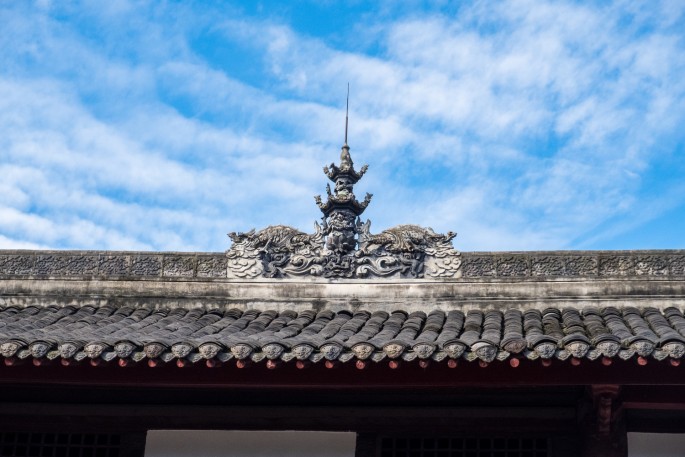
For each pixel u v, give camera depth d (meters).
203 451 13.83
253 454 13.76
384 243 15.62
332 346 11.52
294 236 15.86
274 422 13.87
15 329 13.35
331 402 13.87
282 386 12.09
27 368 11.97
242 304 15.44
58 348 11.70
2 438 14.14
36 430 14.13
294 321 14.39
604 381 11.53
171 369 11.91
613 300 14.75
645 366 11.35
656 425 13.37
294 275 15.60
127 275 15.86
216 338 12.08
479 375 11.67
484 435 13.66
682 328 13.00
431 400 13.75
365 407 13.80
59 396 14.13
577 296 14.85
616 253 15.23
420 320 14.39
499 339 12.17
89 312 15.30
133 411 14.02
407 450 13.70
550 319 13.94
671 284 14.74
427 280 15.34
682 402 12.76
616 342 11.16
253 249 15.80
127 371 11.96
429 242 15.59
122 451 13.91
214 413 13.94
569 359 11.23
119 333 12.95
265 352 11.55
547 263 15.29
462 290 15.15
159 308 15.53
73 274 15.96
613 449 13.16
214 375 11.98
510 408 13.62
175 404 14.04
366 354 11.44
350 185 16.09
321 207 16.02
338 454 13.68
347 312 15.15
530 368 11.54
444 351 11.38
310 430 13.82
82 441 14.09
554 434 13.52
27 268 16.09
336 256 15.59
